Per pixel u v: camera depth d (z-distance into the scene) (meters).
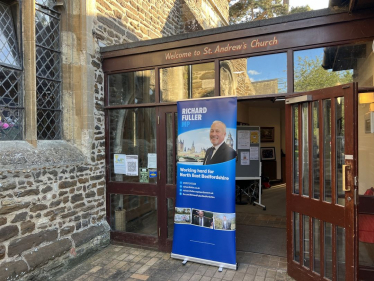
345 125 2.55
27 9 3.33
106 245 4.26
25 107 3.36
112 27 4.75
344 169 2.52
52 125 3.82
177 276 3.30
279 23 3.26
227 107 3.40
